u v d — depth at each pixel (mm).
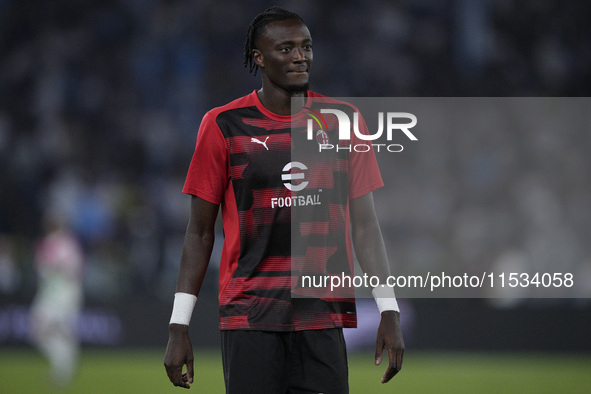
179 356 11430
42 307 32938
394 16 64062
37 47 63625
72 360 32406
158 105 62219
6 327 41750
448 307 39094
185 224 55000
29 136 60094
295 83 11680
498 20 64750
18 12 64125
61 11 64562
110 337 40906
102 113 61562
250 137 11664
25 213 55500
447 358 38344
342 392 11391
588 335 38438
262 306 11305
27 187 56750
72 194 54000
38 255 42875
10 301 41844
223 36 64125
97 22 64625
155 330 40938
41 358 40531
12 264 44219
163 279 49969
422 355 38562
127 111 61844
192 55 63469
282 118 11773
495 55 63875
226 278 11688
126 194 56125
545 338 38469
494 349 38594
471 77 63000
